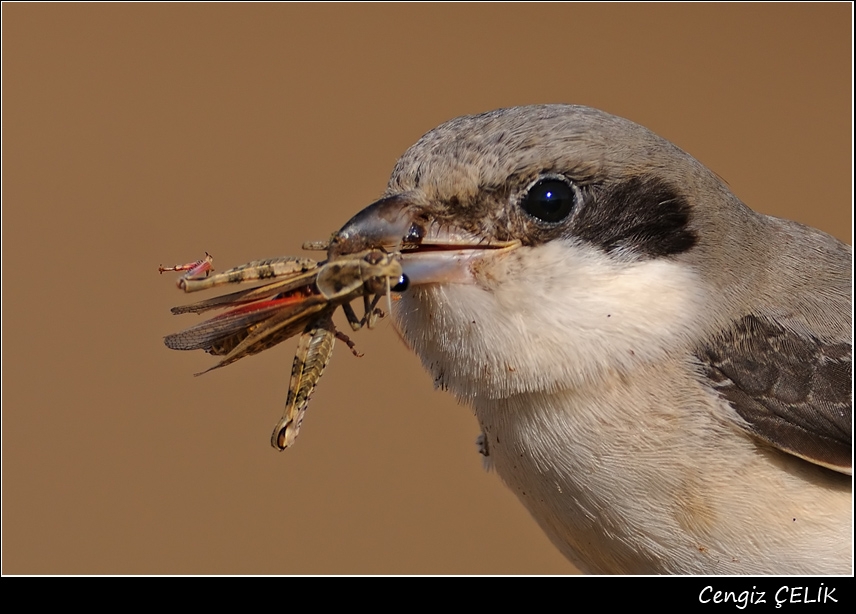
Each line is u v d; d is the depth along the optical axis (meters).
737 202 1.74
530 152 1.72
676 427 1.73
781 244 1.74
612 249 1.73
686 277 1.73
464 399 1.74
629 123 1.73
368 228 1.72
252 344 1.72
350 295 1.72
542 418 1.73
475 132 1.73
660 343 1.73
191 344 1.72
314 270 1.72
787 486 1.73
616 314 1.73
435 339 1.73
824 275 1.74
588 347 1.73
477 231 1.72
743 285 1.73
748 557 1.73
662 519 1.73
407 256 1.72
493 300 1.72
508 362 1.73
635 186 1.73
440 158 1.73
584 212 1.72
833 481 1.73
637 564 1.74
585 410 1.73
